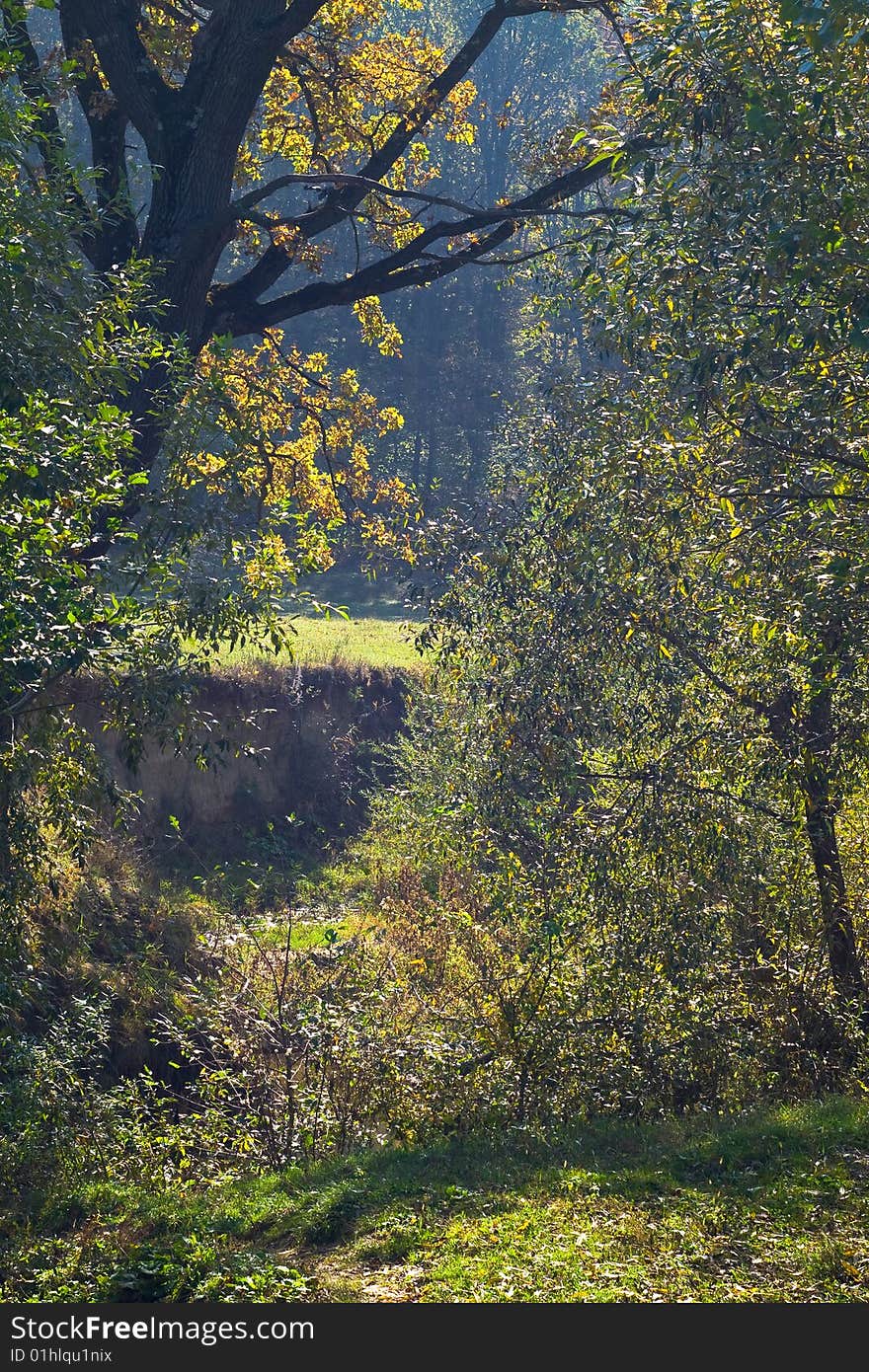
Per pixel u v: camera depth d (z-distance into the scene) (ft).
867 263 26.73
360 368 197.06
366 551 56.59
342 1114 43.21
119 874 65.46
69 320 35.55
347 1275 27.76
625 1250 26.73
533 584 45.88
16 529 27.66
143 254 53.67
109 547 38.40
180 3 65.05
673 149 30.73
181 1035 48.16
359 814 93.30
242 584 40.40
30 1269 30.50
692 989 44.24
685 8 29.63
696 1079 44.16
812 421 30.40
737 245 29.30
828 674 34.14
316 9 53.21
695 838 42.68
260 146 77.25
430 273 61.62
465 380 195.72
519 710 44.19
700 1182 31.81
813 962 45.85
